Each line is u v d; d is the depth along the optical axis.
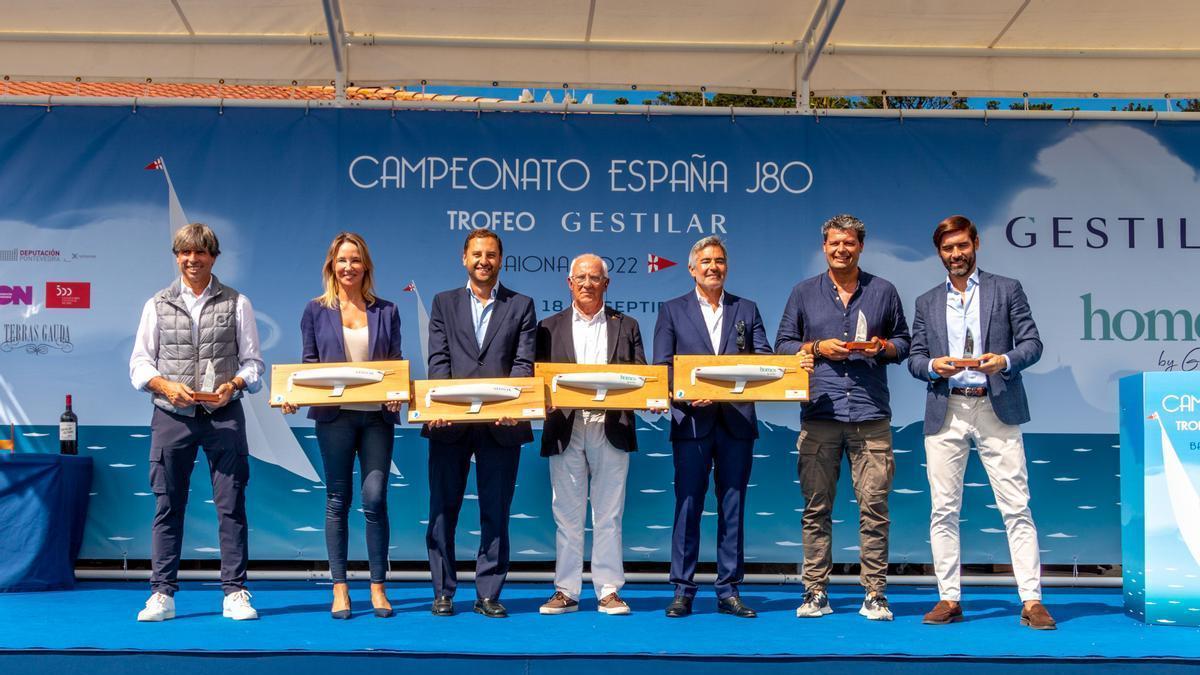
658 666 3.69
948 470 4.57
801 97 5.83
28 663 3.66
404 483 5.66
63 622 4.25
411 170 5.79
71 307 5.67
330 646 3.75
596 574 4.71
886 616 4.48
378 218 5.77
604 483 4.75
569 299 5.77
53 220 5.70
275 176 5.77
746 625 4.32
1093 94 5.89
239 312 4.55
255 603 4.84
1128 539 4.73
